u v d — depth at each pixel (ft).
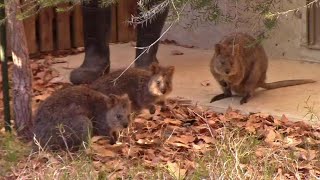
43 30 54.08
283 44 51.06
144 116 39.06
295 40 50.44
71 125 32.60
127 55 53.31
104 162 31.83
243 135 35.42
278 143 34.01
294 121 38.60
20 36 34.76
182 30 55.98
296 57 50.72
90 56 45.16
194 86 45.50
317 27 49.62
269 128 36.68
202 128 36.47
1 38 34.65
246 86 42.32
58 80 46.68
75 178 29.19
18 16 31.22
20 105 35.14
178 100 42.32
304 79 45.88
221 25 53.21
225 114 39.42
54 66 50.39
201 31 54.95
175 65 50.42
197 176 29.19
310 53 50.03
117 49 55.21
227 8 40.34
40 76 47.26
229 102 42.29
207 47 54.90
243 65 41.68
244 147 32.12
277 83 44.50
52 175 29.32
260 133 35.40
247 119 38.68
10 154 32.12
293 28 50.31
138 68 40.93
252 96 42.88
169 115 39.37
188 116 39.37
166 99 41.39
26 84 35.12
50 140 32.53
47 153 31.96
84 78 44.73
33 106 40.68
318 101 41.81
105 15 44.98
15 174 30.48
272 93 43.68
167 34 56.70
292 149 33.09
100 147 33.24
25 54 35.06
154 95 38.37
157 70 38.37
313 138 35.45
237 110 40.75
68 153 31.83
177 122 37.91
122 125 33.73
